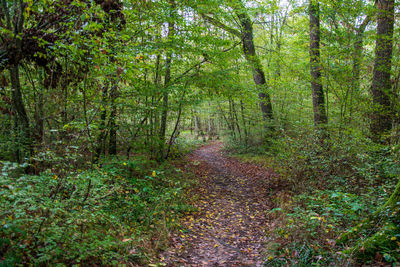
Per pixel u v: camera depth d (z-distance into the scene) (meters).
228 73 9.67
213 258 4.23
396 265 2.79
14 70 5.22
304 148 7.85
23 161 5.17
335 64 8.26
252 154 16.09
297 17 13.95
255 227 5.79
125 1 7.10
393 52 8.58
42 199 3.38
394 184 5.51
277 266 3.63
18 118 5.55
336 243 3.72
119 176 6.29
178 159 14.16
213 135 35.47
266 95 13.86
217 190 9.27
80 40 4.13
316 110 9.70
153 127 9.40
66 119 5.15
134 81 7.28
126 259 3.44
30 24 5.34
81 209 3.89
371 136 7.85
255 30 18.89
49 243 2.95
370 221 3.68
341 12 7.99
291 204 6.27
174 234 4.97
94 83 5.03
